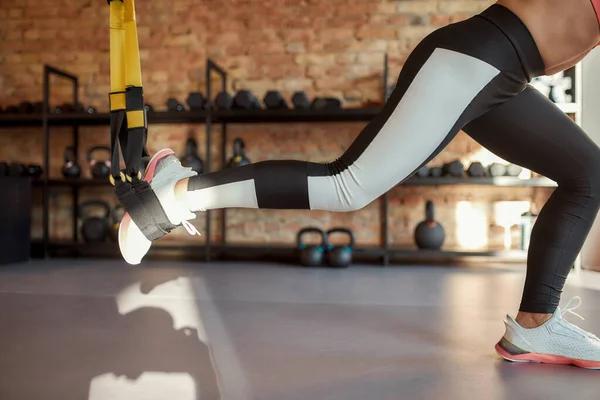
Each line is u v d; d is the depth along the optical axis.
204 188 1.08
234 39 4.24
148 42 4.32
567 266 1.32
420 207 4.04
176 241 4.11
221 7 4.25
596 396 1.12
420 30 4.07
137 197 1.07
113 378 1.24
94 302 2.23
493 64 1.04
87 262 3.71
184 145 4.25
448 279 2.99
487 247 3.96
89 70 4.38
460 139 4.00
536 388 1.17
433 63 1.04
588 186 1.23
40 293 2.45
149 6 4.31
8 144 4.43
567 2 1.05
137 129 1.04
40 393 1.14
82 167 4.34
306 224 4.15
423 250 3.55
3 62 4.46
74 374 1.27
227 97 3.70
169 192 1.08
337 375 1.26
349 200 1.08
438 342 1.58
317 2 4.16
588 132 3.58
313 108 3.64
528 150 1.26
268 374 1.27
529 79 1.12
